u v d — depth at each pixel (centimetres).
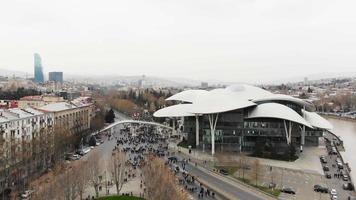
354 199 18050
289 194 18662
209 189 18838
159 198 15162
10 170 19125
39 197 15112
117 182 18400
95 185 17812
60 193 15725
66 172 17912
